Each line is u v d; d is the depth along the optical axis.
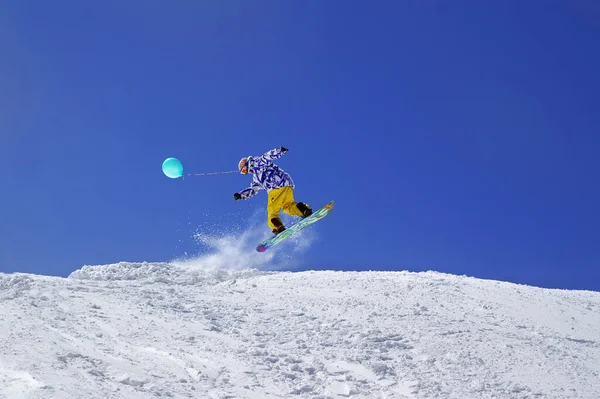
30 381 6.93
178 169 12.64
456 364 10.03
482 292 15.73
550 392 9.16
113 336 9.94
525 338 12.02
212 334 10.70
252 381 8.48
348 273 17.62
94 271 17.27
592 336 12.91
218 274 17.84
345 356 10.01
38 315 10.77
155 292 14.28
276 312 12.88
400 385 8.92
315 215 12.33
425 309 13.57
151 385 7.64
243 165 12.77
